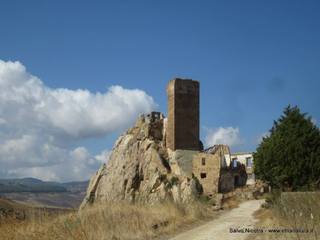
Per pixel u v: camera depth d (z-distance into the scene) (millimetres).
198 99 106000
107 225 31094
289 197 35188
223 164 100062
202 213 50375
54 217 31047
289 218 30719
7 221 27969
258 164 62281
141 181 103250
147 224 35250
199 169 95938
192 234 34719
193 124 104500
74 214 32094
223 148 103125
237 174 97250
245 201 80188
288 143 57062
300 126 58375
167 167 100188
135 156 107625
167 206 46031
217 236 32906
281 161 56969
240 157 100125
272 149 57938
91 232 28547
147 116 114438
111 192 107500
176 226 38719
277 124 61531
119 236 30266
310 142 57188
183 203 52500
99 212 33875
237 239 30609
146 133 109625
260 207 63812
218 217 51938
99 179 115375
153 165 101312
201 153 97750
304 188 53000
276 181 57062
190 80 105500
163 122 110938
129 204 43500
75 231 28125
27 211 30969
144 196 95188
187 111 104438
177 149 102000
